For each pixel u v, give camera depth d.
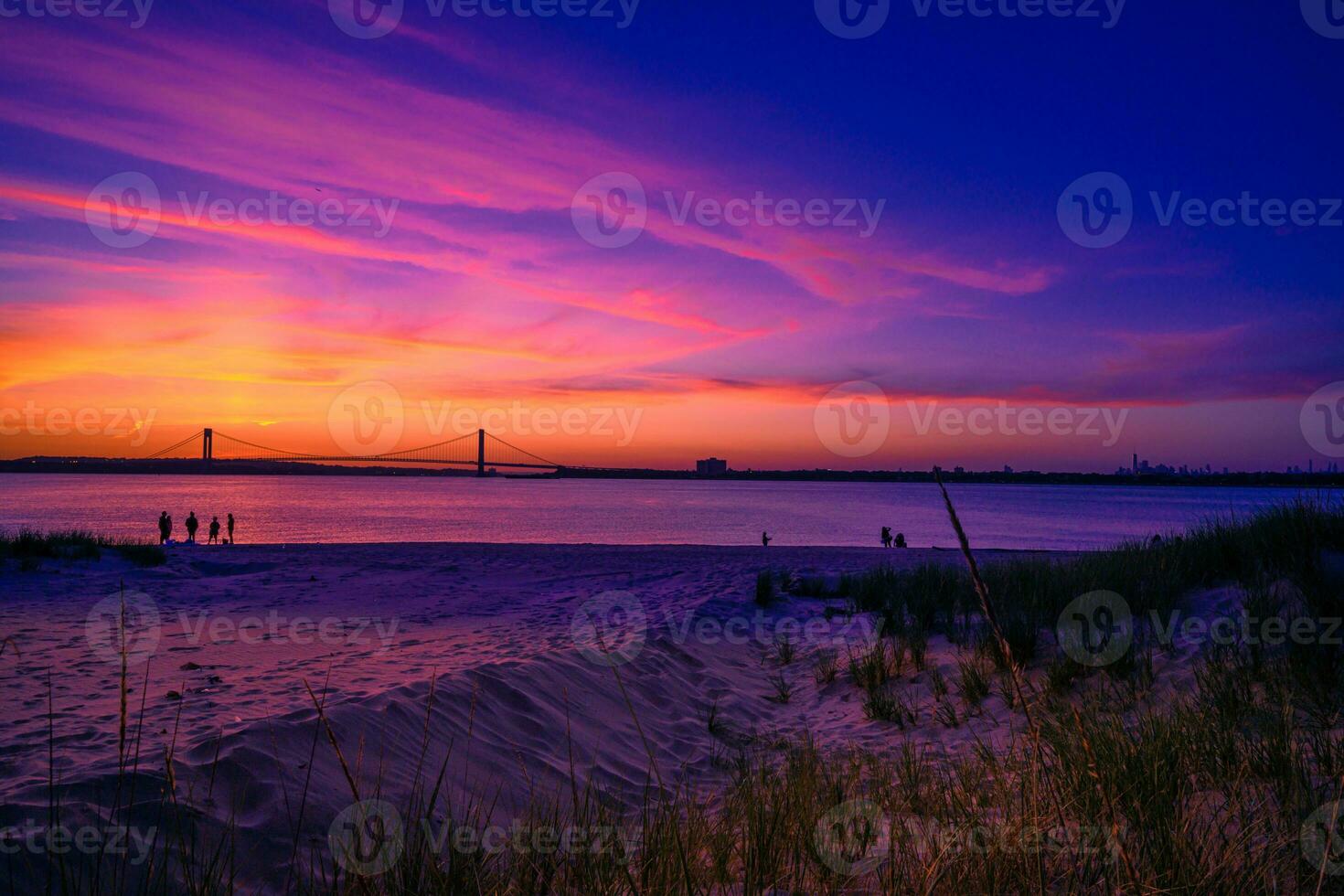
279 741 3.71
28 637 7.35
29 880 2.38
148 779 3.11
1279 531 7.13
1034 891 2.27
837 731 5.91
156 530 38.06
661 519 63.00
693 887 2.48
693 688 6.86
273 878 2.75
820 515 73.12
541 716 5.24
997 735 5.03
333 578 13.73
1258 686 4.68
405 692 4.83
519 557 18.55
